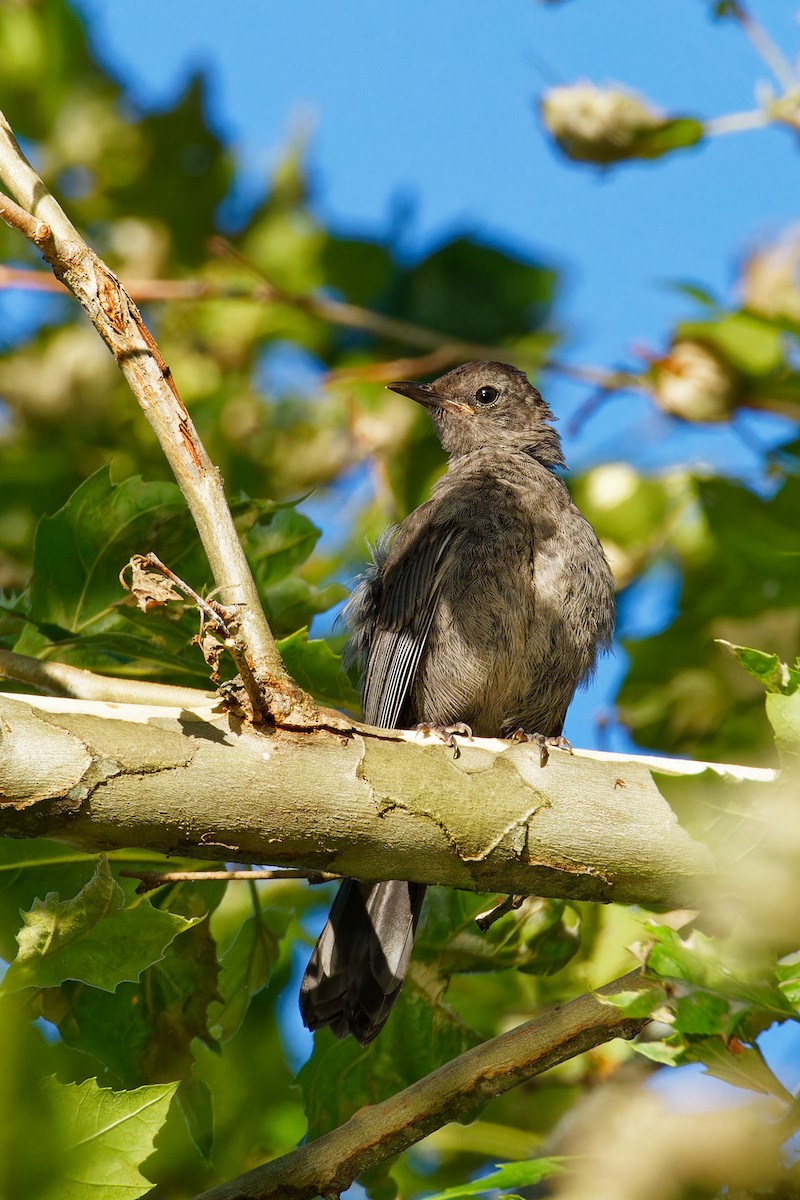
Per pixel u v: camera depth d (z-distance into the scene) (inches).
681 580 479.8
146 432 570.9
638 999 237.1
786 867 249.4
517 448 517.7
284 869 319.3
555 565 462.3
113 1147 262.1
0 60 560.1
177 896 361.1
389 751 287.1
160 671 380.2
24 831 268.8
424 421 579.2
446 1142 427.8
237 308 567.5
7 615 375.9
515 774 291.7
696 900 291.3
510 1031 295.9
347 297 592.1
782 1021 243.1
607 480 492.7
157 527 365.7
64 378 566.3
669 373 452.8
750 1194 244.2
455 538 465.1
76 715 273.1
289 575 395.9
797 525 441.1
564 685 470.9
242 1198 288.7
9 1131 260.4
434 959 386.6
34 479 548.4
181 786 271.3
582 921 410.9
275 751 278.4
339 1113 381.1
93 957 268.4
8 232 597.3
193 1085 355.3
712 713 451.8
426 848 285.6
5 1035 271.7
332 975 377.4
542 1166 254.5
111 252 572.7
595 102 434.3
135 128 568.1
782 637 447.8
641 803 291.3
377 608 486.3
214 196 572.7
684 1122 254.1
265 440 560.1
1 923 343.9
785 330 443.2
